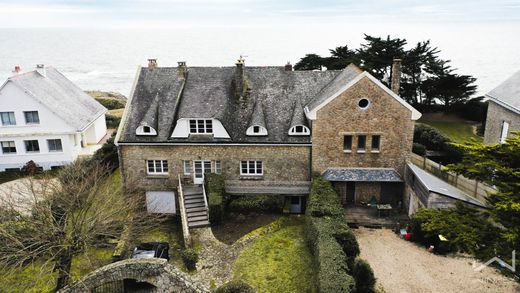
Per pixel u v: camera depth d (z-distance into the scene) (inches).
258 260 1037.2
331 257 895.1
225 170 1311.5
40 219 946.7
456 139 1804.9
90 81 5797.2
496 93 1382.9
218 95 1374.3
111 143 1710.1
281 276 970.7
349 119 1229.1
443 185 1125.7
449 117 2207.2
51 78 1940.2
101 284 879.1
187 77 1441.9
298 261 1025.5
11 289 987.9
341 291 786.8
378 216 1245.1
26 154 1724.9
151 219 1167.0
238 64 1344.7
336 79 1398.9
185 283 850.8
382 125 1230.9
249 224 1197.7
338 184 1293.1
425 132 1695.4
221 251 1076.5
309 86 1413.6
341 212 1087.6
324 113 1226.0
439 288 916.6
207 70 1462.8
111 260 1090.7
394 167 1273.4
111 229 1096.2
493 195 824.3
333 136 1250.0
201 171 1330.0
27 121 1701.5
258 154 1288.1
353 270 892.0
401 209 1285.7
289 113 1339.8
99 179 1253.1
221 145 1280.8
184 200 1272.1
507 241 799.1
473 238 809.5
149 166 1331.2
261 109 1327.5
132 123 1331.2
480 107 2100.1
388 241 1118.4
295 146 1272.1
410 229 1114.7
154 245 1090.1
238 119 1331.2
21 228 938.1
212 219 1182.3
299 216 1251.8
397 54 2202.3
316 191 1173.7
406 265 1005.2
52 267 938.1
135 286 926.4
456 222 871.7
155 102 1360.7
